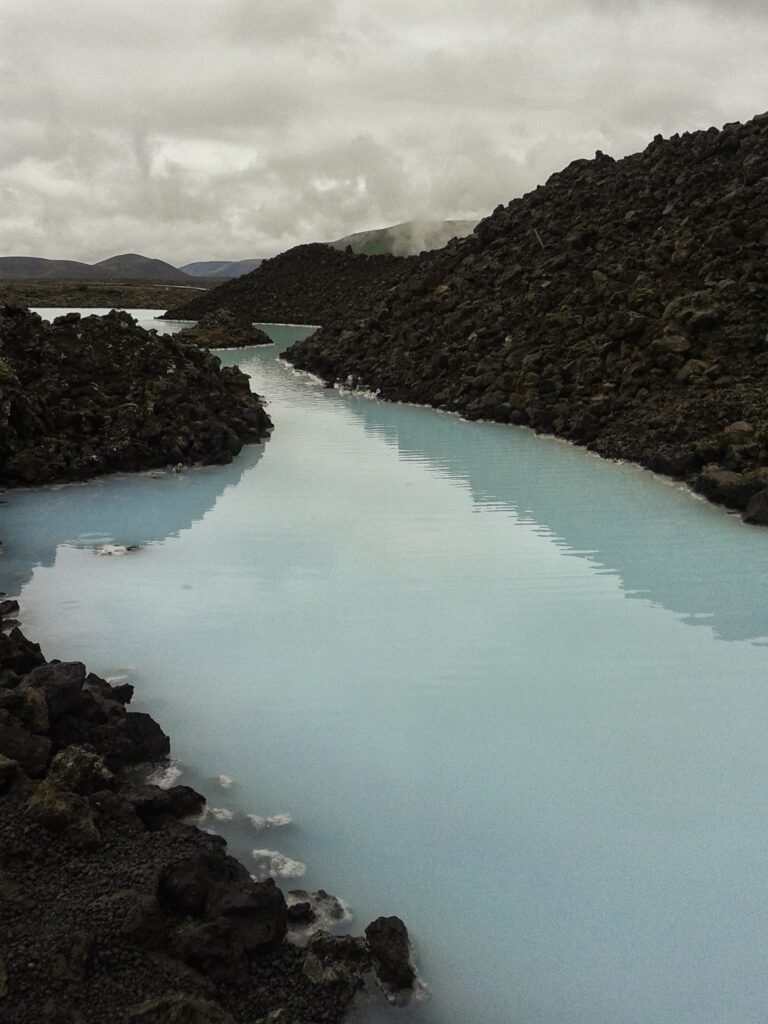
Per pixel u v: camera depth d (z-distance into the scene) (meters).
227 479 14.06
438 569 9.62
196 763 5.79
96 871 4.16
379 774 5.68
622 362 18.70
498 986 4.04
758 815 5.28
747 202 22.69
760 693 6.80
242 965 3.88
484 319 24.69
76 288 97.50
